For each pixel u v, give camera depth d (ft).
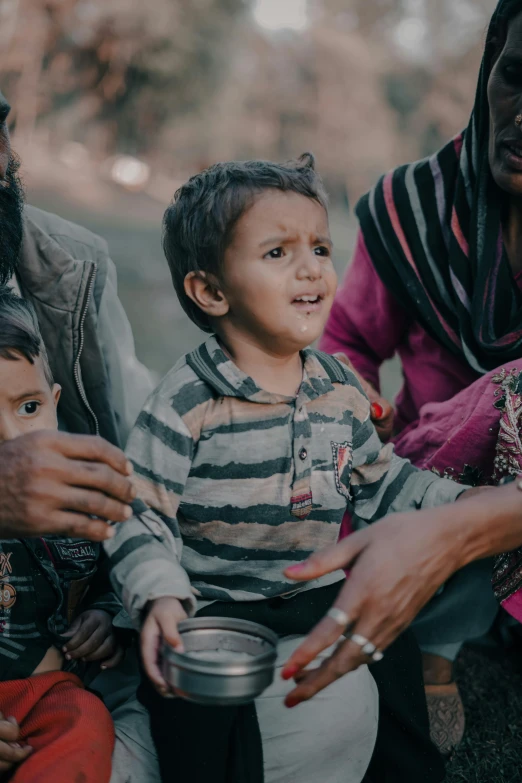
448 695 7.38
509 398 6.68
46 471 4.67
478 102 7.50
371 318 8.79
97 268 8.02
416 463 7.48
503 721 7.52
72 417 7.51
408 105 126.00
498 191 7.59
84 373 7.54
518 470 6.57
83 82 74.33
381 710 6.14
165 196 76.84
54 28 71.56
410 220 8.13
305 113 114.11
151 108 76.23
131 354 8.70
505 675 8.36
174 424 5.64
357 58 117.29
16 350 5.75
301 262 5.59
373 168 118.21
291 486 5.76
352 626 4.75
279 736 5.57
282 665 5.63
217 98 80.33
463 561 5.06
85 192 68.95
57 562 6.16
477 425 6.90
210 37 76.69
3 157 6.49
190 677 4.56
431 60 126.11
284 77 114.62
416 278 8.08
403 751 6.17
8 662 5.81
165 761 5.45
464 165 7.80
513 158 7.02
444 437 7.23
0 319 5.84
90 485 4.73
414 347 8.56
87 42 72.95
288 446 5.77
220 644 4.99
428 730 6.31
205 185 5.79
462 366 8.12
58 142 75.66
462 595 7.38
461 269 7.84
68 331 7.18
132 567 5.19
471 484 7.07
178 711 5.45
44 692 5.65
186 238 5.83
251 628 4.98
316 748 5.62
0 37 70.74
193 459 5.72
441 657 7.45
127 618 6.00
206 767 5.35
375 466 6.36
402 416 8.94
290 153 114.42
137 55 73.61
